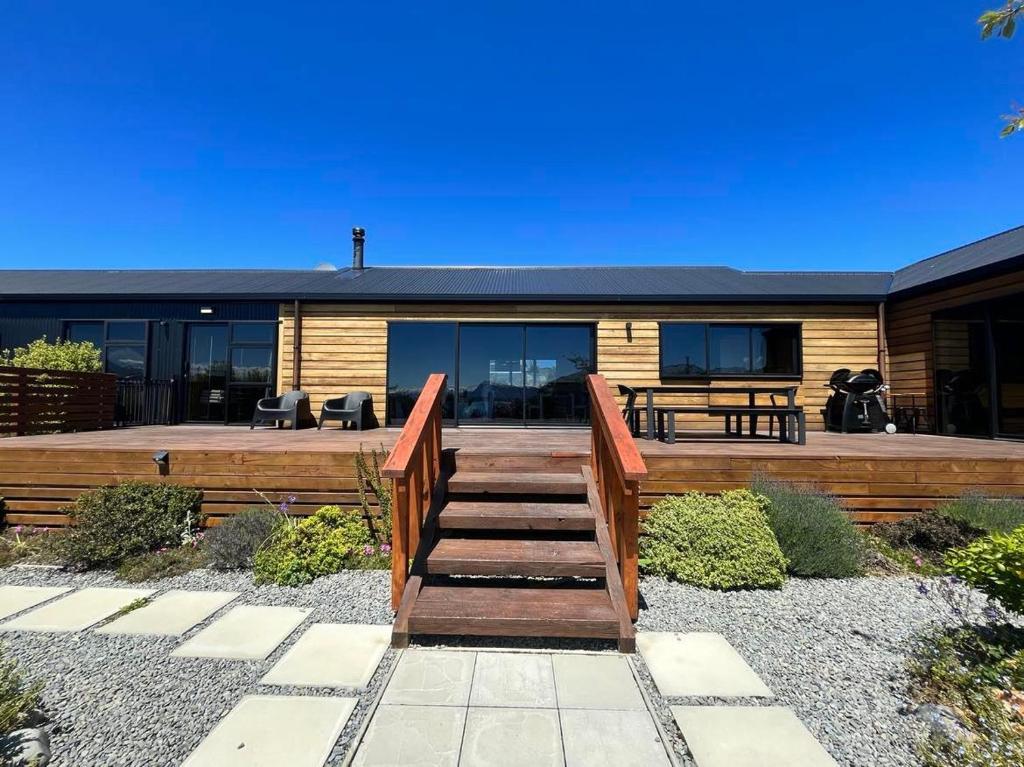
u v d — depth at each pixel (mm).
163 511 4027
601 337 8711
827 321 8594
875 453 4492
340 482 4277
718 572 3268
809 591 3250
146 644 2508
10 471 4465
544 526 3195
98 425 7574
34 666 2277
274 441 5516
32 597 3141
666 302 8633
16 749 1589
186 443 5148
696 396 8641
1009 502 3869
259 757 1637
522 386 8734
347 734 1780
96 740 1746
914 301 7984
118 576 3516
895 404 8312
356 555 3734
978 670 2061
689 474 4246
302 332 8883
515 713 1893
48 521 4414
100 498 3963
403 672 2205
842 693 2074
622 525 2779
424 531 3162
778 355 8680
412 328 8812
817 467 4234
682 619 2824
